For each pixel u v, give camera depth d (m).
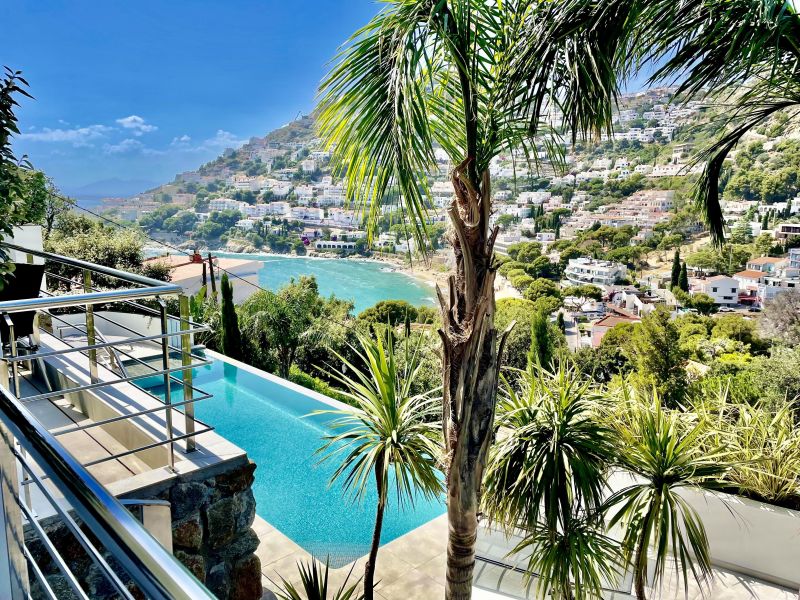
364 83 3.23
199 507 3.08
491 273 3.24
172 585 0.53
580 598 3.47
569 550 3.48
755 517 4.70
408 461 3.93
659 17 3.03
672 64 3.13
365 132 3.26
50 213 14.24
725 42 3.03
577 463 3.53
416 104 3.00
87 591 2.68
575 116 3.09
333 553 5.64
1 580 1.21
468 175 3.29
